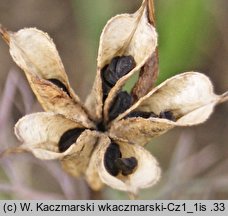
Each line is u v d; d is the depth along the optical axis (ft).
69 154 0.24
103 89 0.26
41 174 0.42
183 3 0.39
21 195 0.34
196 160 0.39
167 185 0.35
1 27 0.24
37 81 0.24
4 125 0.36
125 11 0.41
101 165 0.24
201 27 0.40
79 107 0.25
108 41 0.25
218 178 0.37
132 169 0.24
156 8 0.39
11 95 0.36
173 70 0.39
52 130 0.25
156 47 0.25
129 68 0.26
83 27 0.42
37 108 0.37
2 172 0.39
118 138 0.25
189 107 0.25
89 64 0.42
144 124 0.24
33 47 0.25
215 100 0.24
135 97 0.26
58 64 0.25
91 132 0.25
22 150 0.23
